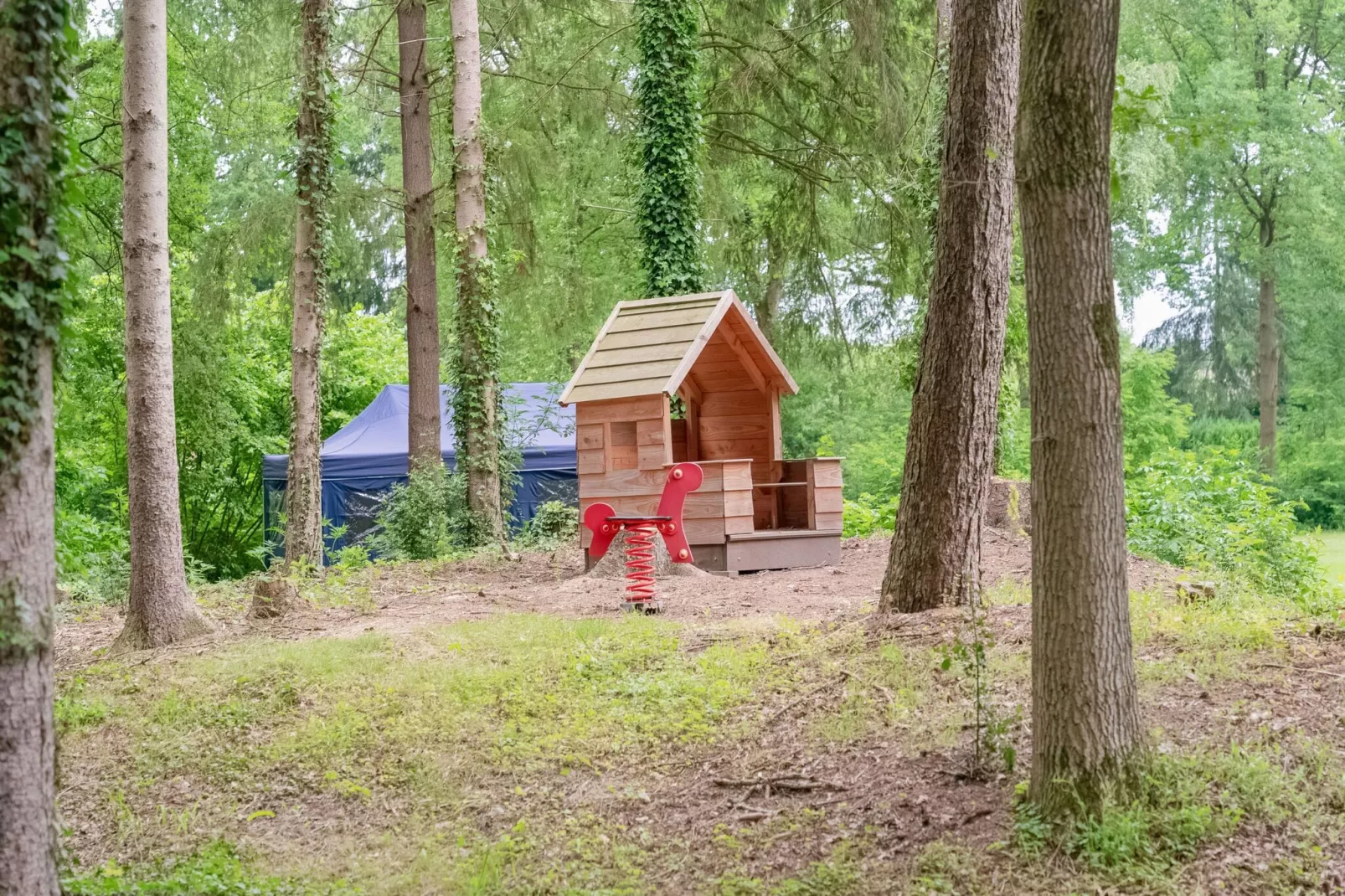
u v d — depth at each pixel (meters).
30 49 4.13
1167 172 29.89
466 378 17.36
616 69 23.25
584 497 12.92
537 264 21.94
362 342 30.94
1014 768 5.54
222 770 6.99
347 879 5.61
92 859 6.05
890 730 6.32
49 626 4.17
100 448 24.00
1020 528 13.20
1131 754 4.93
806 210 24.94
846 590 10.91
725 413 14.77
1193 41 33.78
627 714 7.17
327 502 21.28
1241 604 7.96
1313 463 33.91
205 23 20.06
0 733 4.02
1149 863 4.54
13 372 4.05
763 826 5.58
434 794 6.50
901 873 4.89
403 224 19.98
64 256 4.25
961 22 8.38
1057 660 4.96
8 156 4.04
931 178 16.64
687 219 18.19
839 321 27.19
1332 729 5.31
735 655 8.02
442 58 18.67
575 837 5.82
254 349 27.22
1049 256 4.97
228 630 10.32
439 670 8.17
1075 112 4.88
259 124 22.44
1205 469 13.31
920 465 8.42
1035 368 5.05
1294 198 32.25
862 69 22.11
